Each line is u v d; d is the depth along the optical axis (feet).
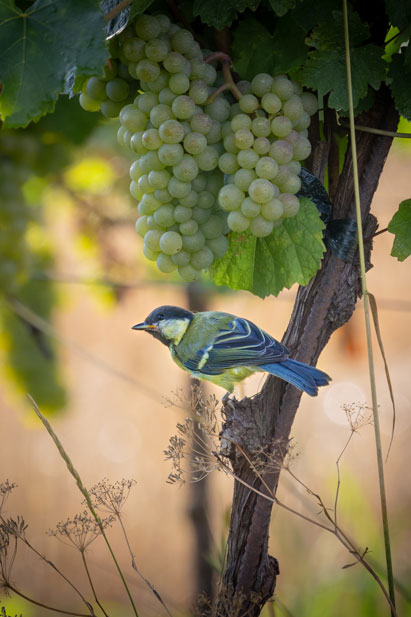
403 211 7.30
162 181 7.18
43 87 6.97
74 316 17.22
